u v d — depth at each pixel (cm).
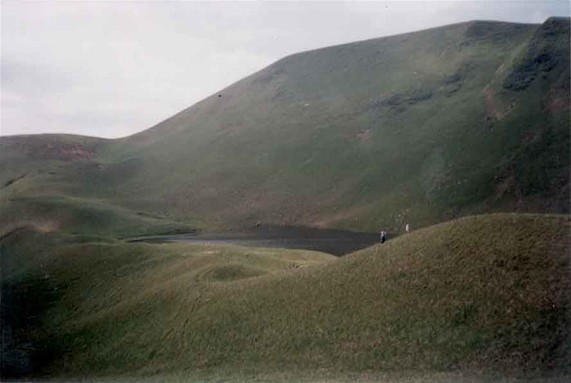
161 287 6762
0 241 10988
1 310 7512
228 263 7038
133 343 5722
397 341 4197
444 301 4359
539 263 4359
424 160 19925
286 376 4222
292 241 15975
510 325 3938
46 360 6144
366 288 4922
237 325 5188
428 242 5153
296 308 5078
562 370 3519
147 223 19212
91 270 8531
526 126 17762
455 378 3656
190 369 4853
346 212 19850
